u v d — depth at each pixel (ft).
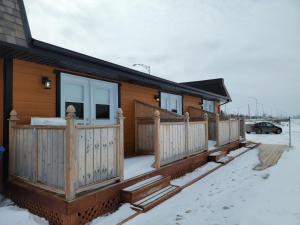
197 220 12.14
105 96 22.54
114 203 13.24
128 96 25.21
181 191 16.63
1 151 13.47
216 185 18.26
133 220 12.09
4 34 12.95
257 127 78.18
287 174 21.13
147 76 23.90
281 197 15.16
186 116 21.62
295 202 14.21
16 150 14.08
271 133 76.84
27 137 13.32
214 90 55.11
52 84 17.72
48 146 12.05
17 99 15.52
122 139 13.89
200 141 24.63
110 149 13.19
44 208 11.82
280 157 30.30
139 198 13.93
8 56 14.87
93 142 12.18
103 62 18.58
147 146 24.50
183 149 21.27
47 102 17.34
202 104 43.19
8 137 14.62
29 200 12.73
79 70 19.30
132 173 15.83
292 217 12.20
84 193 11.84
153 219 12.24
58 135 11.52
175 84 29.07
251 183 18.58
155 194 14.88
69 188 10.80
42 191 12.14
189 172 21.57
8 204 13.67
